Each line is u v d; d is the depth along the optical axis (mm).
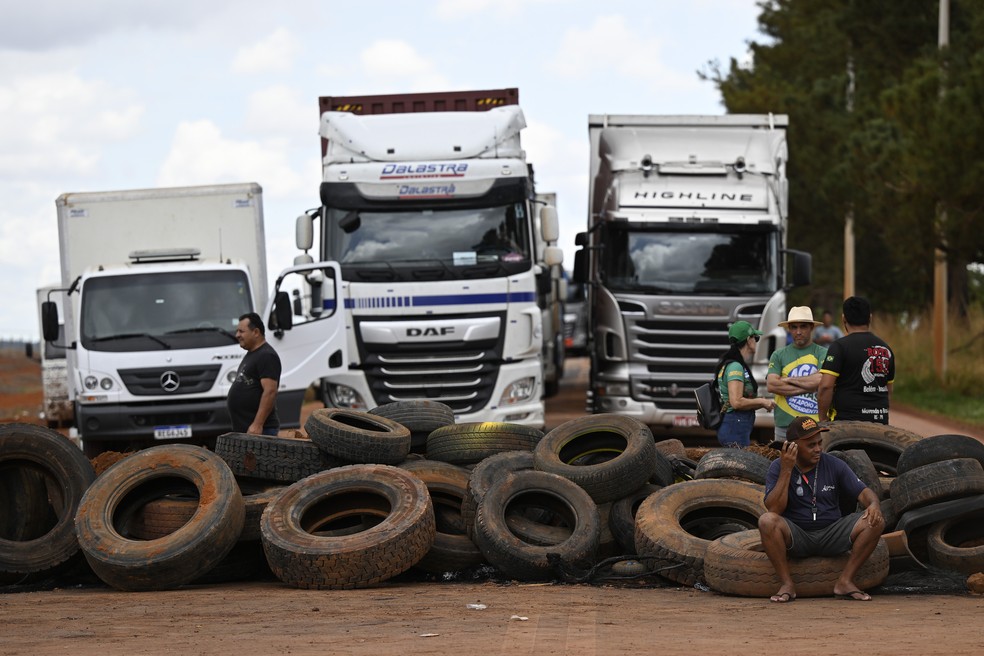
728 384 11688
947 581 9531
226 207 18578
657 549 9828
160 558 9953
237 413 12953
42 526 11570
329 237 17578
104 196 18438
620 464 10867
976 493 9742
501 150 17781
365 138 17828
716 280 19984
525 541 10391
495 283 17438
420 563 10547
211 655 6738
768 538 8883
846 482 8977
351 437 11477
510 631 7414
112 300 17484
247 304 17656
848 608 8461
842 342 11445
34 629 7988
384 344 17391
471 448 12508
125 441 17484
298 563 9781
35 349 72000
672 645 6828
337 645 6996
